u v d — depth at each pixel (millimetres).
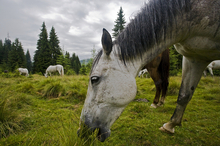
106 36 1114
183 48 1561
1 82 4711
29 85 3938
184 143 1620
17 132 1762
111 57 1214
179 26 1292
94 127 1162
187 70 1734
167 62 2943
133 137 1740
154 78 3000
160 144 1596
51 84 3684
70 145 1149
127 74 1241
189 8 1248
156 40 1303
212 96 3699
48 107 2744
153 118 2359
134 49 1267
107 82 1168
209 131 1893
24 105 2693
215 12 1174
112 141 1644
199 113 2566
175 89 4293
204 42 1315
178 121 1771
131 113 2592
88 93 1250
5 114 1958
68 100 3268
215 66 8188
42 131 1700
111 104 1184
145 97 3916
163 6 1289
